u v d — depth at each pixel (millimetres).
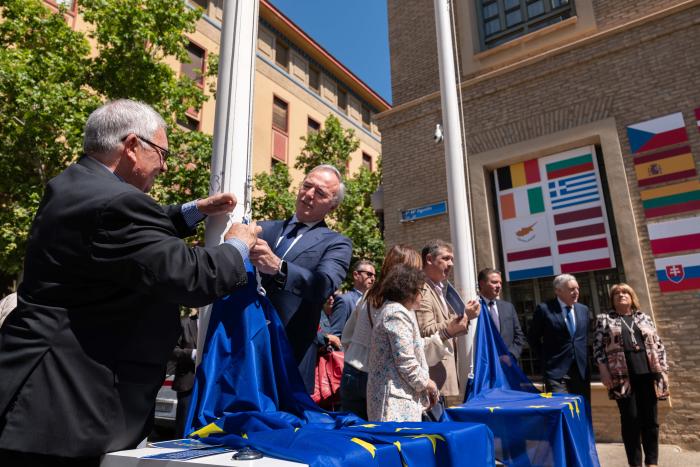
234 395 1734
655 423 4770
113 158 1564
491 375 3518
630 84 7156
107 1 8812
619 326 4957
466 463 1557
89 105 8273
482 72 8859
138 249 1308
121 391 1358
